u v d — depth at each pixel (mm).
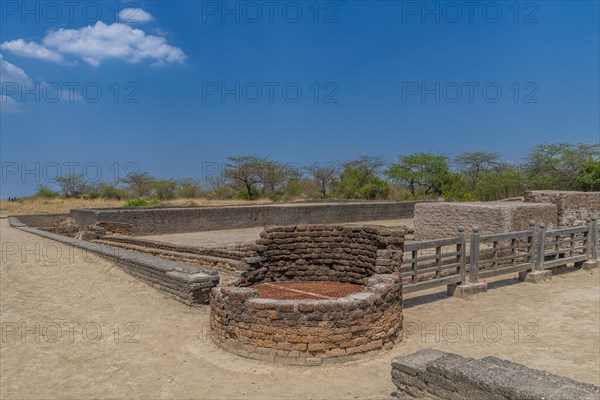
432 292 10570
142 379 6184
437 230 15070
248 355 6543
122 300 9906
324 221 28641
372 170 49594
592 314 8898
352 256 9555
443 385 4402
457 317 8703
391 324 6938
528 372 4109
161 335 7836
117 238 17000
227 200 44688
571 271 13016
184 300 9391
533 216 13984
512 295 10367
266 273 9617
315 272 9852
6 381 6227
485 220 13773
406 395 4816
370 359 6449
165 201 40250
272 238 9617
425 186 47531
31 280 11258
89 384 6090
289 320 6312
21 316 8820
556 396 3582
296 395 5508
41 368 6617
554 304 9633
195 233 23641
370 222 30234
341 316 6301
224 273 11766
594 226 13469
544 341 7395
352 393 5508
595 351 6965
